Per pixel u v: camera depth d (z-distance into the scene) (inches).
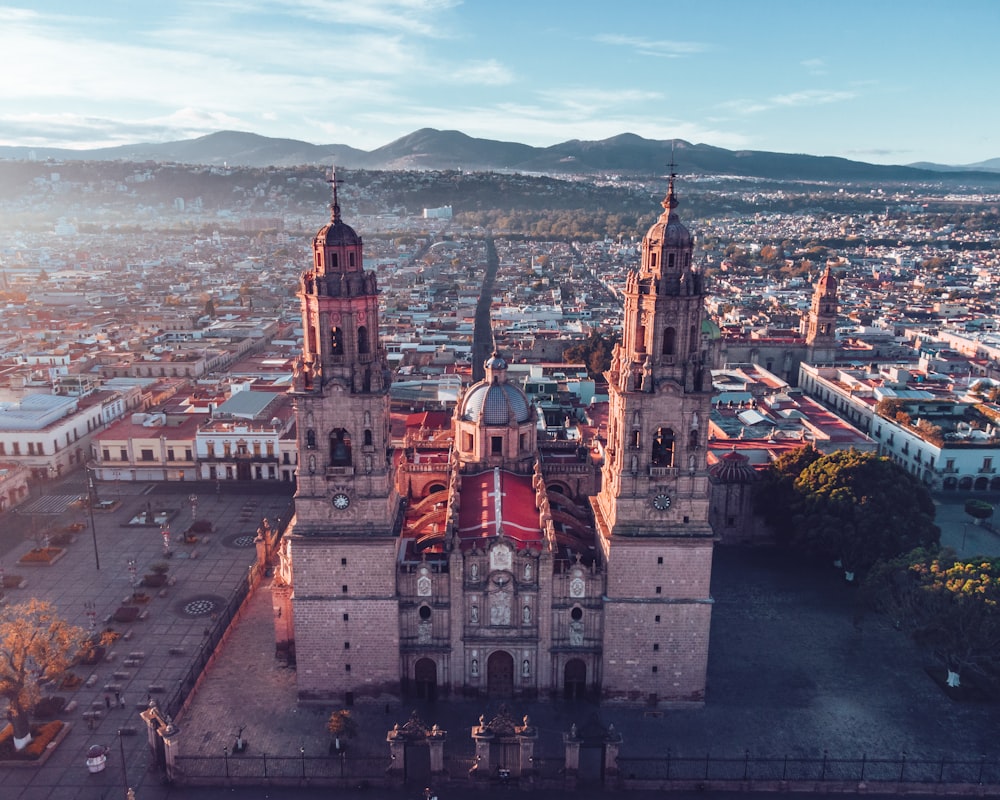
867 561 5255.9
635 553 3983.8
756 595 5354.3
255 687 4377.5
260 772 3754.9
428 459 5462.6
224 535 6294.3
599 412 7736.2
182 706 4136.3
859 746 3932.1
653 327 3794.3
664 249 3747.5
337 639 4121.6
